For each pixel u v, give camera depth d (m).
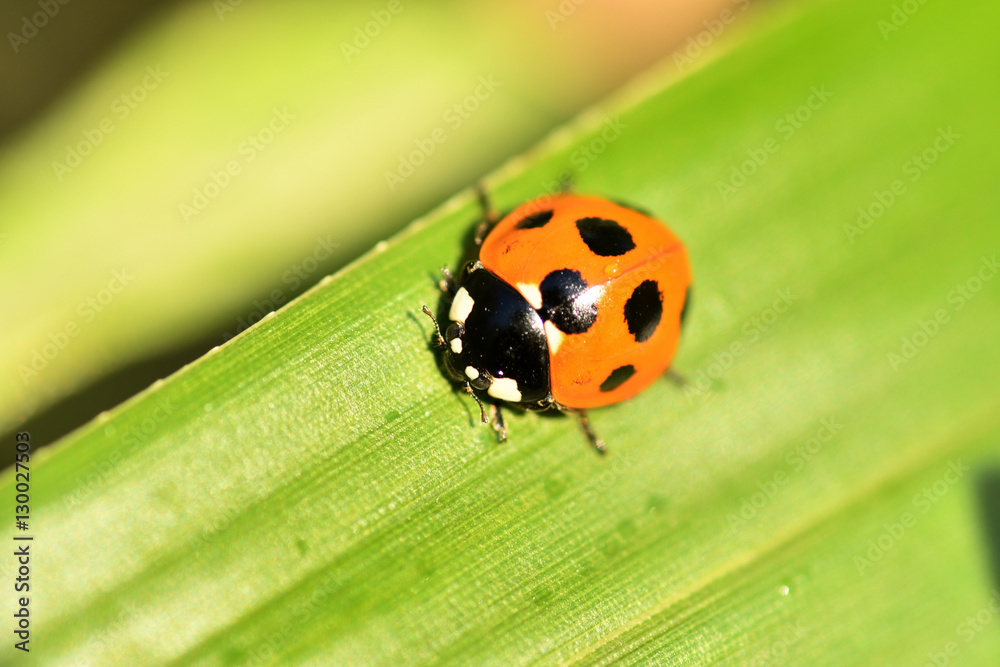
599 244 0.07
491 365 0.07
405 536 0.07
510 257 0.07
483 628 0.07
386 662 0.07
